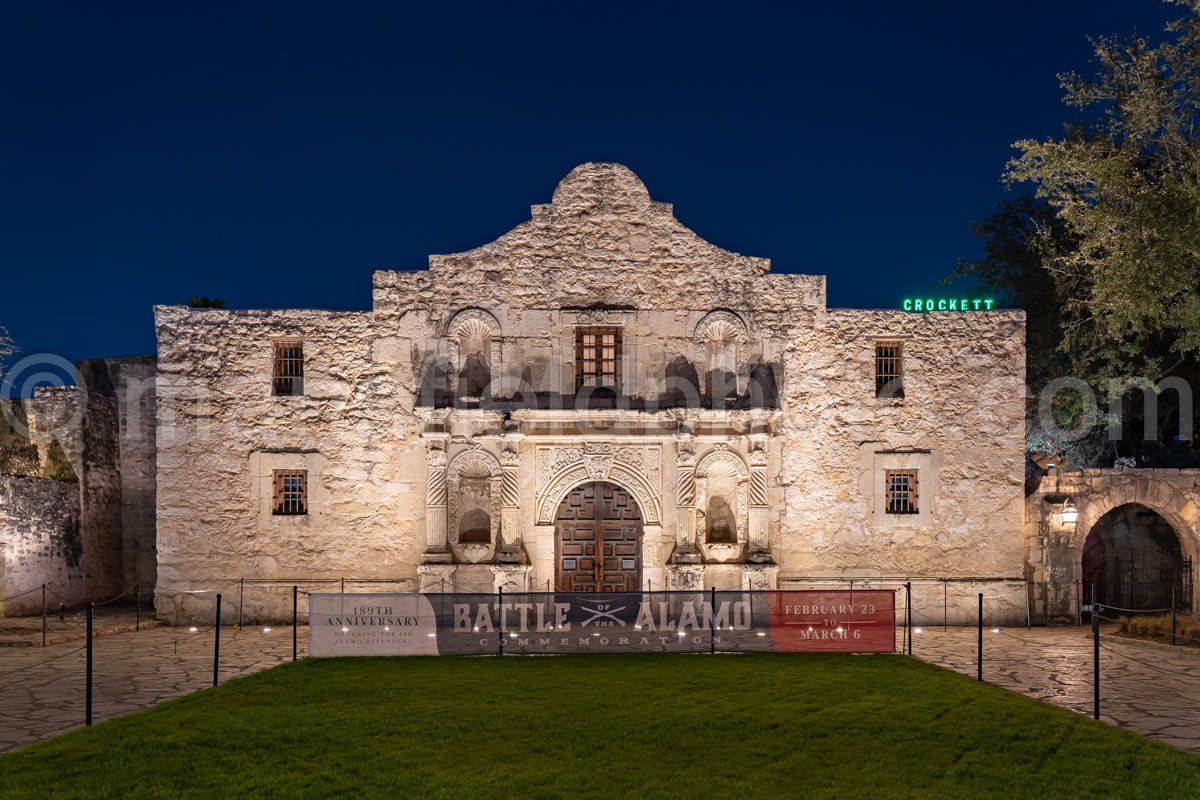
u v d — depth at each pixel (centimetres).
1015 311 2573
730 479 2544
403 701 1453
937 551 2531
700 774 1088
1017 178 2523
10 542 2580
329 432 2506
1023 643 2175
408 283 2530
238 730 1273
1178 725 1345
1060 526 2561
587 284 2541
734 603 2191
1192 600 2553
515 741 1223
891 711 1390
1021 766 1122
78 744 1200
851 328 2562
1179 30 2345
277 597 2472
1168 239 2252
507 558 2438
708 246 2556
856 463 2534
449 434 2478
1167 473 2577
